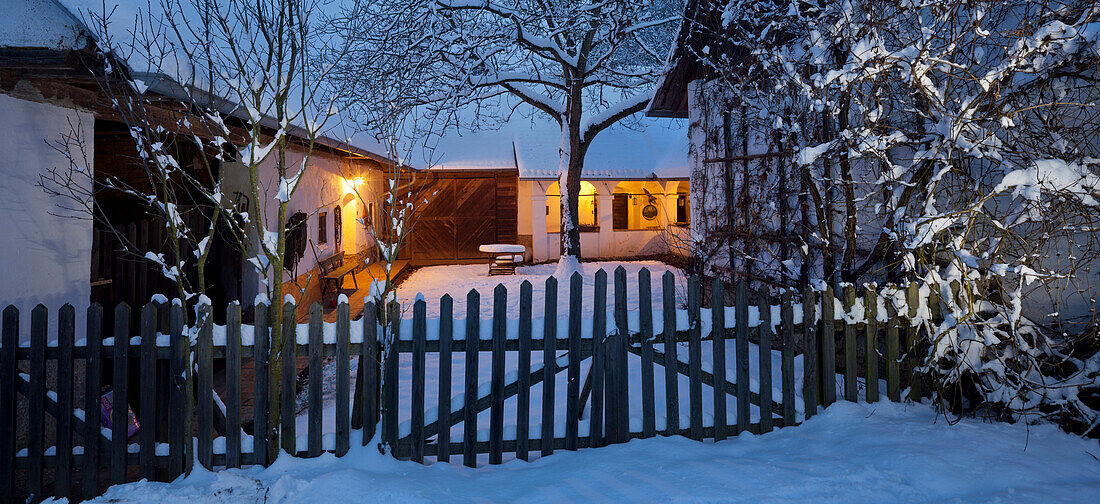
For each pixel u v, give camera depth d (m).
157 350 3.94
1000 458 3.86
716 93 8.58
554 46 16.23
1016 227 4.95
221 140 4.17
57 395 3.88
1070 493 3.43
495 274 17.83
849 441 4.19
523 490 3.71
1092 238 4.48
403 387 6.58
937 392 4.72
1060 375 4.73
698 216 9.56
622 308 4.34
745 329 4.50
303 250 11.15
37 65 4.21
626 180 21.55
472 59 15.98
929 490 3.49
